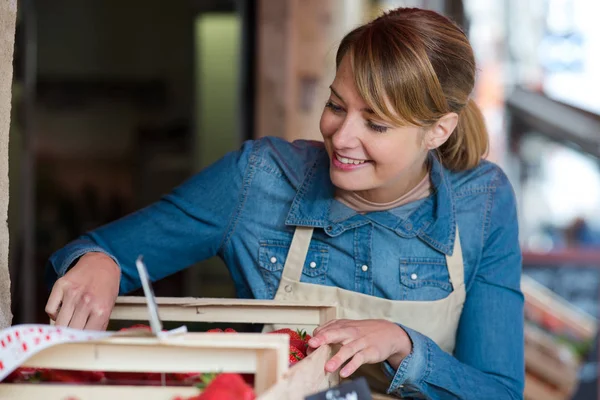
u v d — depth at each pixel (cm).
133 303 168
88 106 741
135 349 112
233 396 102
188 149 729
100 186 728
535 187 473
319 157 185
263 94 431
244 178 185
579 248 462
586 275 429
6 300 147
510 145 478
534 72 479
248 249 185
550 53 477
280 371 110
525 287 433
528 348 426
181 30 738
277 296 180
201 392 109
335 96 157
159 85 738
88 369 112
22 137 500
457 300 179
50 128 732
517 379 176
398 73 150
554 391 423
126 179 733
